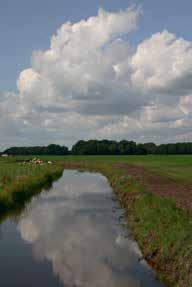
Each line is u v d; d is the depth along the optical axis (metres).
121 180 37.59
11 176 35.97
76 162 91.19
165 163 77.19
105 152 156.75
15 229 20.56
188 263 11.31
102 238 18.41
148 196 22.64
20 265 14.68
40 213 25.27
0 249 16.86
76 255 15.76
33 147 167.88
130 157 118.00
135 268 14.03
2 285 12.64
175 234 13.85
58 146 169.38
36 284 12.73
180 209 18.16
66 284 12.66
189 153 152.12
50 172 52.03
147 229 16.97
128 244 17.30
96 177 55.31
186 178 39.94
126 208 25.58
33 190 35.25
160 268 13.19
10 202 26.47
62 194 35.19
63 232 19.86
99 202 30.09
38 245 17.45
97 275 13.42
